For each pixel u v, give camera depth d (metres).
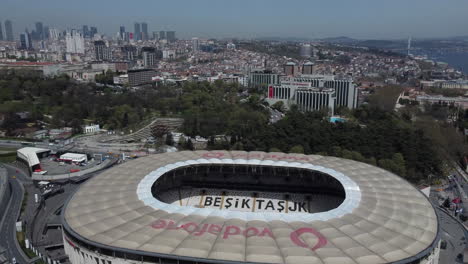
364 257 80.25
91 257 91.56
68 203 108.31
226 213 100.19
